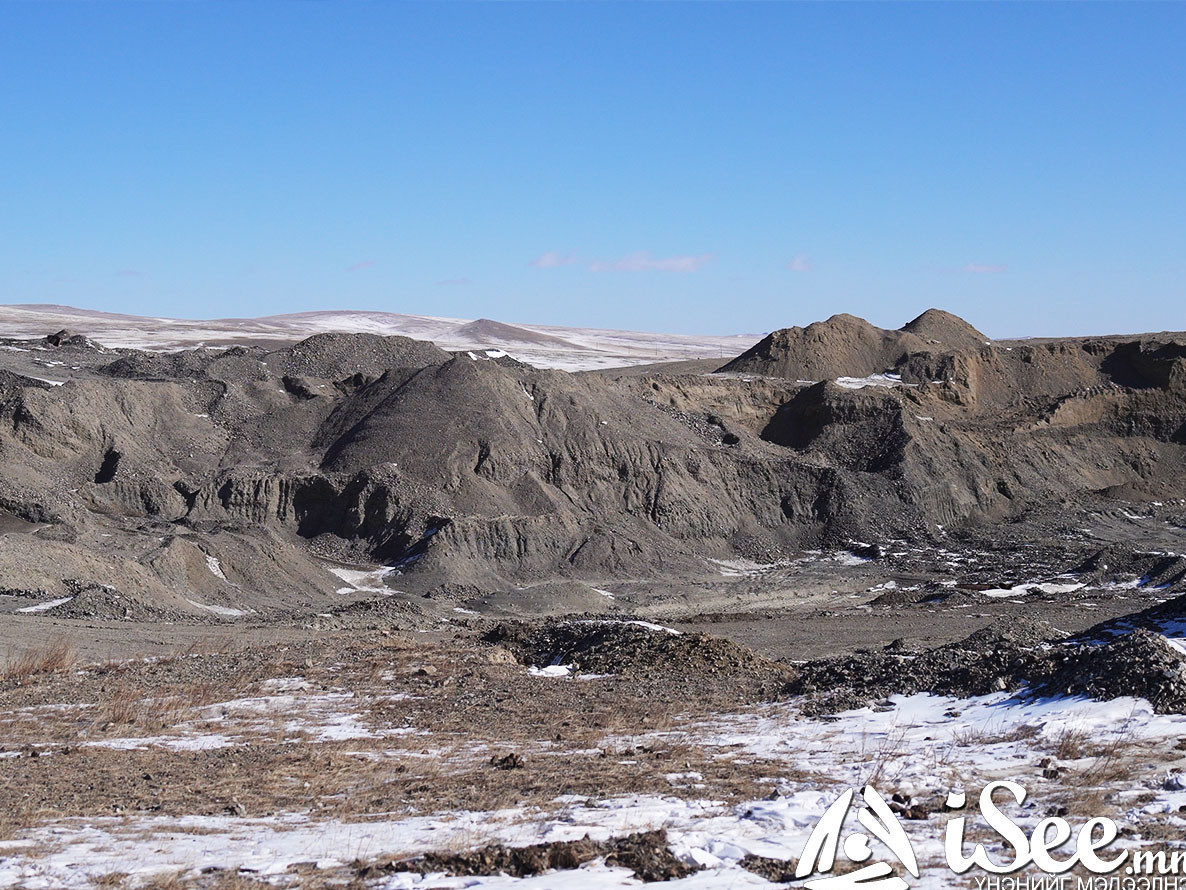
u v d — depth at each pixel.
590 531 66.94
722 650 31.52
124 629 39.25
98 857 13.30
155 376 84.62
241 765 19.61
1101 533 74.06
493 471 69.81
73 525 56.78
